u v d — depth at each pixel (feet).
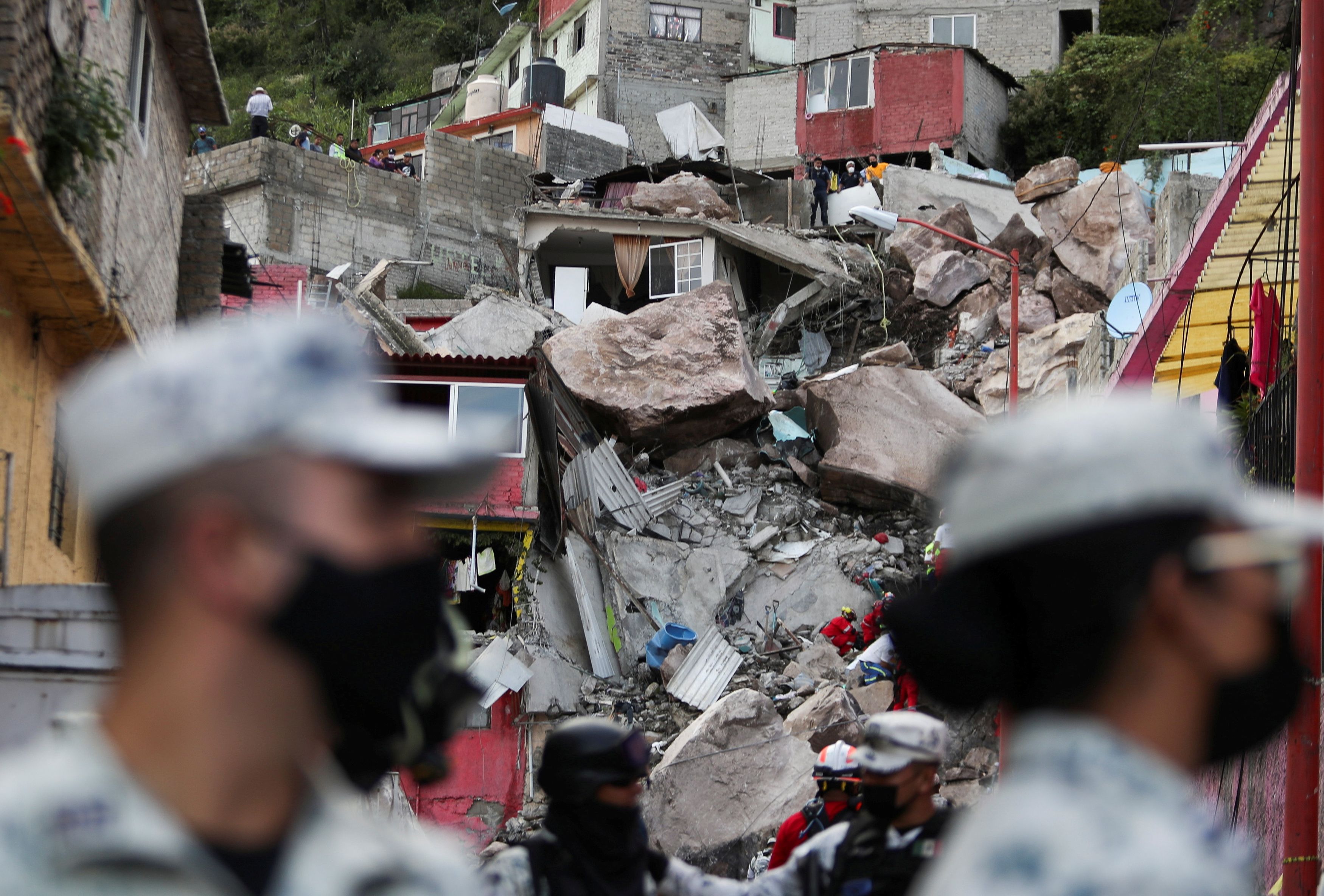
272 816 5.06
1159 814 4.83
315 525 4.86
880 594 71.82
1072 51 141.79
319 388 4.92
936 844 11.71
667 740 63.21
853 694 61.77
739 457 83.15
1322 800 22.90
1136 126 126.00
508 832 61.52
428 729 5.60
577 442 77.00
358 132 188.34
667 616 70.90
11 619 16.03
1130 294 58.03
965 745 55.88
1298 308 24.02
